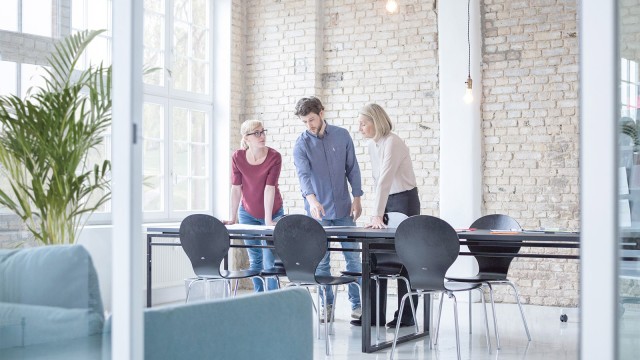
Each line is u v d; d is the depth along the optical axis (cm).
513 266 813
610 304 234
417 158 863
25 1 328
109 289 277
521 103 810
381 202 596
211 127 927
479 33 823
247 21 951
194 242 593
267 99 938
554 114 796
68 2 315
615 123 235
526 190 808
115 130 274
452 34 822
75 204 301
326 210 663
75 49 308
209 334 286
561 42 794
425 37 860
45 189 310
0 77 334
